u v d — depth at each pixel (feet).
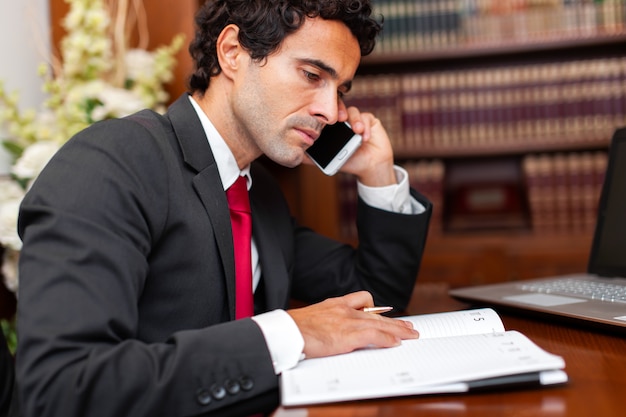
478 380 2.33
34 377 2.46
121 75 6.26
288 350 2.60
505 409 2.20
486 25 9.05
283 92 3.44
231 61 3.61
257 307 3.95
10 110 5.64
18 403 3.22
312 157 4.37
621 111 8.76
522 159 9.69
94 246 2.69
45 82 6.11
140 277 2.86
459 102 9.14
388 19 9.18
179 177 3.31
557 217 9.02
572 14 8.84
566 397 2.31
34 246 2.70
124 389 2.42
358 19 3.48
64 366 2.46
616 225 4.52
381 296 4.40
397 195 4.40
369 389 2.28
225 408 2.51
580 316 3.39
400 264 4.33
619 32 8.67
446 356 2.57
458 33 9.07
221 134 3.70
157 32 6.75
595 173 8.88
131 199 2.97
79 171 2.94
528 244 8.80
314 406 2.27
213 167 3.47
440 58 9.37
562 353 2.99
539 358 2.43
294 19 3.36
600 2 8.77
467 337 2.87
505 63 9.66
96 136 3.14
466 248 8.96
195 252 3.29
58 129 5.71
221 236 3.39
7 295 5.90
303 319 2.78
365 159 4.39
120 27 6.25
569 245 8.68
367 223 4.38
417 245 4.33
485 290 4.49
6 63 6.11
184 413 2.44
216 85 3.71
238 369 2.51
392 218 4.31
